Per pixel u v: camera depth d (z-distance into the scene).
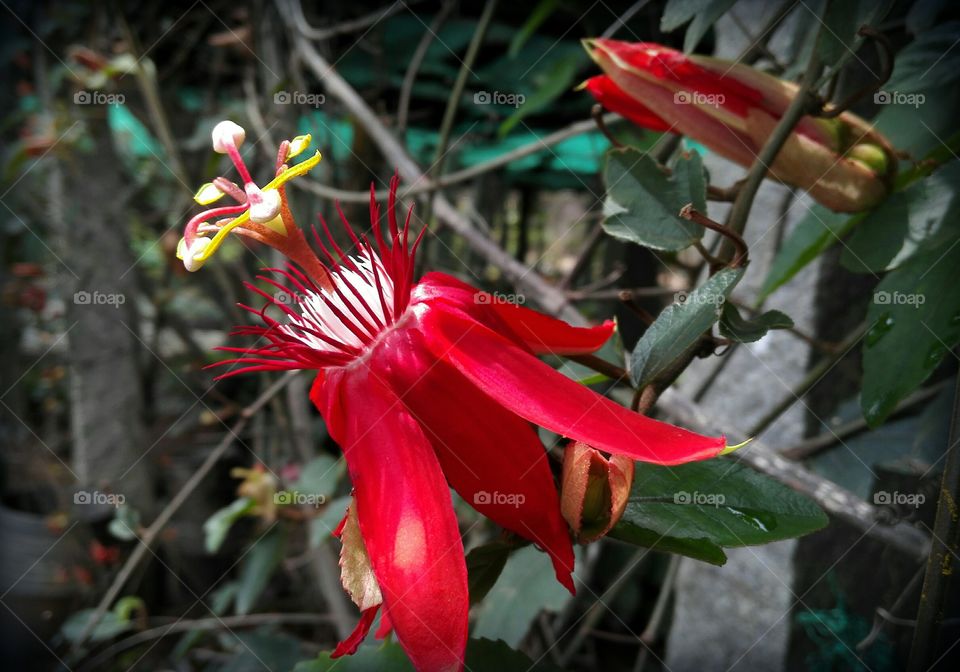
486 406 0.10
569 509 0.10
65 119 0.47
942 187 0.15
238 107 0.49
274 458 0.45
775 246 0.27
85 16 0.48
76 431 0.51
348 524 0.10
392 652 0.12
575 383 0.10
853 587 0.27
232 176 0.48
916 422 0.23
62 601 0.48
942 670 0.19
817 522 0.10
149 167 0.57
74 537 0.49
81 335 0.51
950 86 0.16
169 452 0.55
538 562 0.25
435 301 0.11
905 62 0.17
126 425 0.52
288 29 0.37
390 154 0.29
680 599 0.33
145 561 0.48
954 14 0.17
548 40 0.38
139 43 0.45
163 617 0.49
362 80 0.44
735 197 0.14
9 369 0.56
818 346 0.22
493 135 0.48
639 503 0.11
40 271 0.53
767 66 0.24
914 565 0.25
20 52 0.50
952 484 0.11
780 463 0.18
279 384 0.35
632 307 0.12
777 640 0.29
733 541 0.10
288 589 0.49
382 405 0.11
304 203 0.42
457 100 0.27
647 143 0.29
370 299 0.12
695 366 0.31
